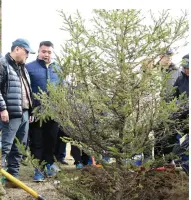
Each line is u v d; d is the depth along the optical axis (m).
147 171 3.58
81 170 3.85
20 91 4.66
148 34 3.38
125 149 3.35
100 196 3.61
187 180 3.73
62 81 3.48
